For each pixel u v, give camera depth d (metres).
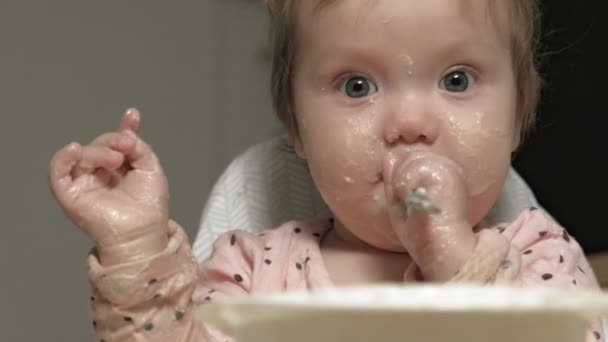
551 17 1.62
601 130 1.61
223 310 0.50
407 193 0.73
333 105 0.90
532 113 1.03
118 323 0.76
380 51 0.87
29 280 1.64
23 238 1.63
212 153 1.75
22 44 1.63
